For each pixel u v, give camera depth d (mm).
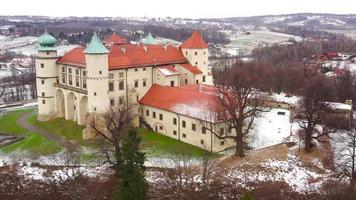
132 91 123312
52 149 105625
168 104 115500
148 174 89062
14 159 98625
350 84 170500
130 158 62031
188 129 109000
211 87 123438
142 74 127188
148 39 155625
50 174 89250
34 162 95688
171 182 85688
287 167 95250
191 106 110188
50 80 130125
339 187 85625
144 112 122625
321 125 122188
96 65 113312
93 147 106562
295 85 178000
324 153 102938
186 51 138625
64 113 131125
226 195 83625
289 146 105188
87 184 84750
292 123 127062
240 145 97688
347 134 111188
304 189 87875
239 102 97250
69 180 85562
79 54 126188
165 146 107062
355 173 88938
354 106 158625
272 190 86312
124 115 113250
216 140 103375
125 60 124000
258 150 102375
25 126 127750
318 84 131000
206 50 139625
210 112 104250
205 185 82875
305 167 96312
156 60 131125
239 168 93062
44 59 128500
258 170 92812
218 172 90500
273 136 115312
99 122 114125
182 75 136000
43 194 83062
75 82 124688
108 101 117250
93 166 93250
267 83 176625
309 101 107625
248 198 51750
